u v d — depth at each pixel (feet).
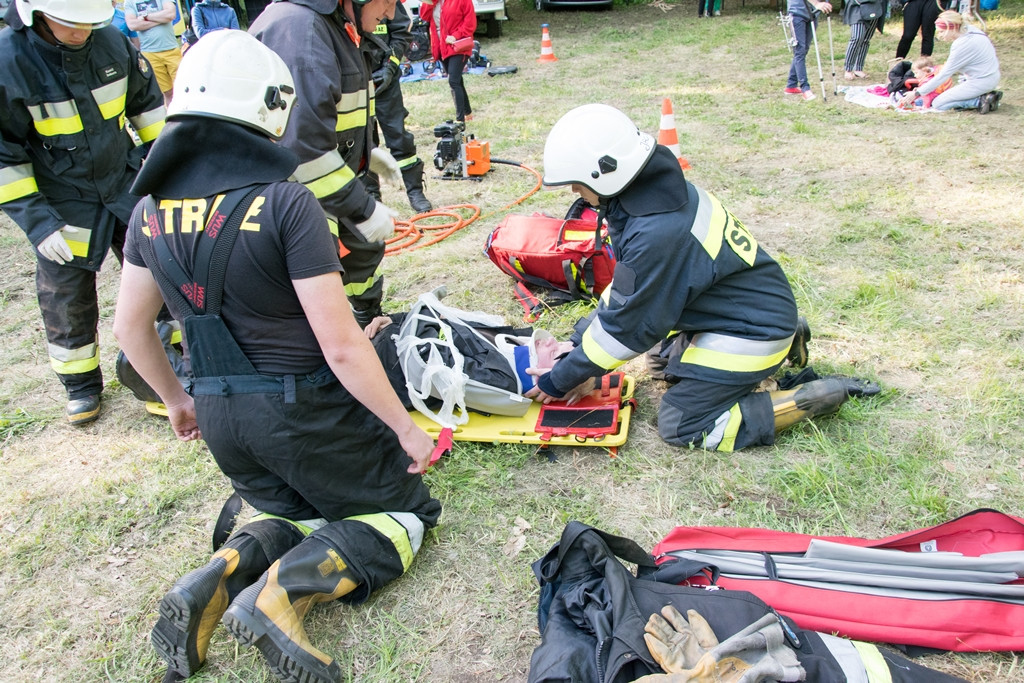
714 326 9.62
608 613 6.65
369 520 7.82
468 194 20.21
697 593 6.80
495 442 10.38
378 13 10.27
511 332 11.54
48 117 10.23
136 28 24.48
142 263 6.70
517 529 9.04
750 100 27.20
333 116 9.62
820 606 7.29
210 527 9.55
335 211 9.99
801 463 9.67
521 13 51.90
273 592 6.70
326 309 6.28
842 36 37.68
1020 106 23.91
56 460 11.06
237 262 6.20
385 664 7.48
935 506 8.77
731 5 49.42
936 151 20.24
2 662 7.90
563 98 29.84
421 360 10.24
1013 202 16.66
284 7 9.50
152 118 11.62
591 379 10.98
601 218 9.37
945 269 14.10
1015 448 9.63
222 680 7.42
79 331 11.54
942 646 7.03
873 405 10.62
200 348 6.69
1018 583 7.48
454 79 26.32
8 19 9.86
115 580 8.85
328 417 7.07
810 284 13.85
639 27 44.73
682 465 9.89
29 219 10.37
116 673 7.68
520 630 7.77
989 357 11.39
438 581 8.41
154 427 11.68
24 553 9.33
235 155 6.21
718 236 9.06
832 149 21.09
